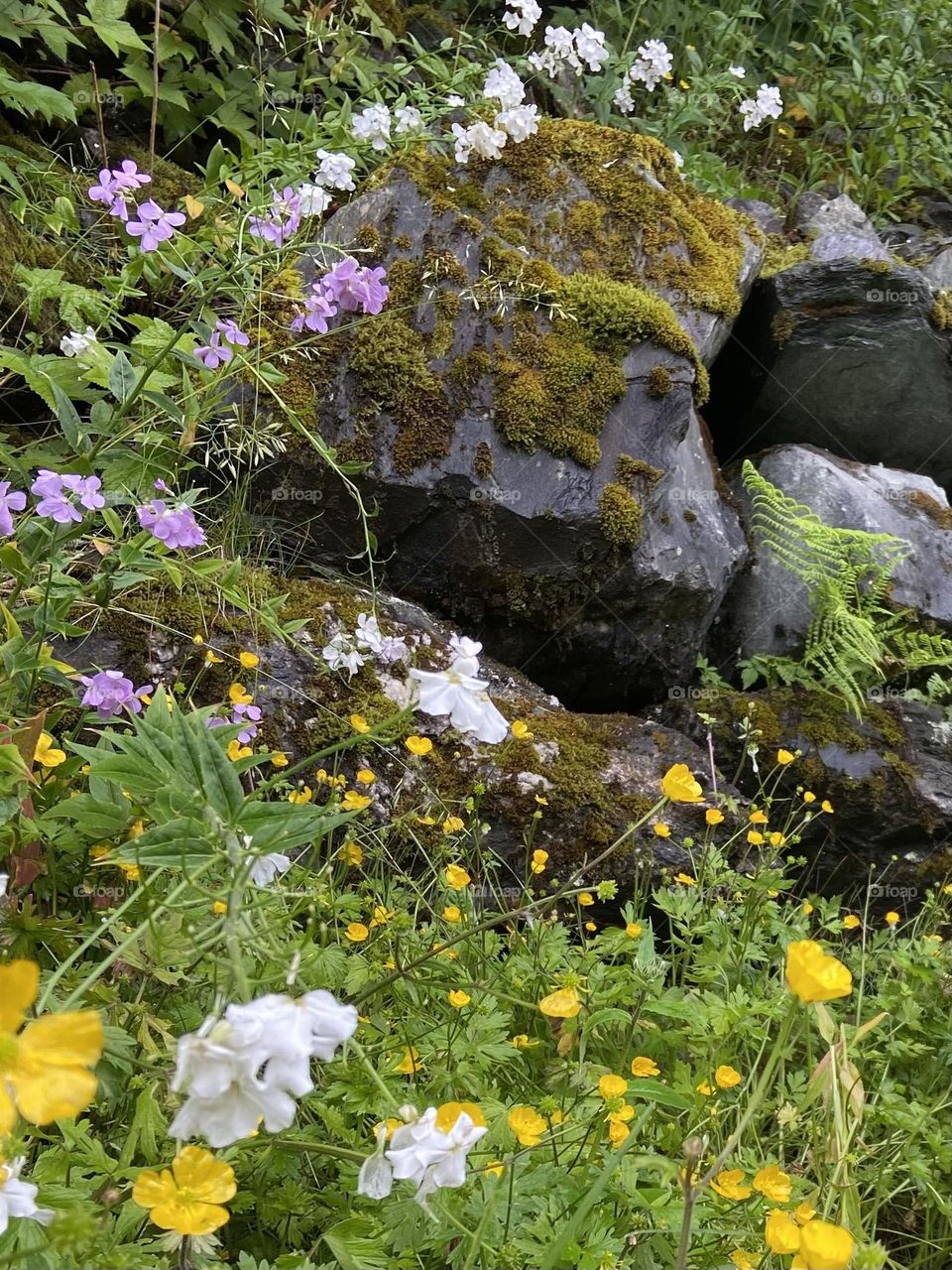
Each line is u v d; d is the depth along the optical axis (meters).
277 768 2.45
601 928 2.65
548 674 3.10
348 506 2.87
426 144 3.23
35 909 1.55
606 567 2.94
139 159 3.53
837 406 3.90
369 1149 1.41
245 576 2.65
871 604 3.34
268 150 2.91
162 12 3.64
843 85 5.14
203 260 2.74
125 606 2.46
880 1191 1.79
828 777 3.04
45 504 1.71
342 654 2.39
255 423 2.46
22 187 3.05
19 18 3.04
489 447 2.88
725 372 4.00
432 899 2.41
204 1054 0.83
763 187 4.80
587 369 2.96
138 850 1.15
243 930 1.06
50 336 2.91
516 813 2.60
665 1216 1.38
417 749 2.07
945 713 3.25
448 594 2.96
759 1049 1.97
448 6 4.64
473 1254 1.08
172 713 1.28
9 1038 0.71
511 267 3.03
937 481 4.04
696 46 5.16
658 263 3.22
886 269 3.76
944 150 5.09
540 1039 1.91
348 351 2.88
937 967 2.22
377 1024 1.65
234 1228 1.40
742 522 3.49
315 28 3.29
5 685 1.66
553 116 4.41
